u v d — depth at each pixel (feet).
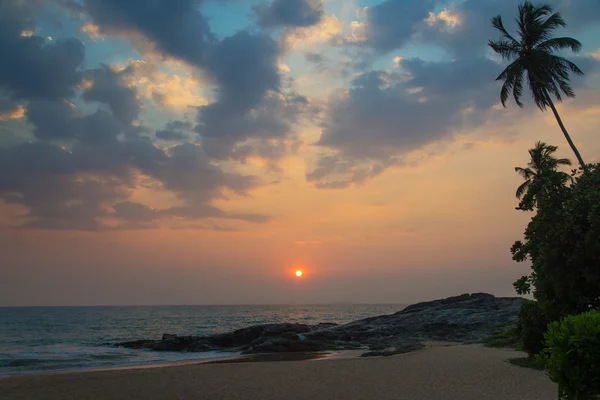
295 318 423.64
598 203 48.93
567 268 51.06
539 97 110.93
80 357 119.96
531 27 110.73
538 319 64.03
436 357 85.87
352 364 78.79
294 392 51.60
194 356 122.21
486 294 184.55
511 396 45.62
